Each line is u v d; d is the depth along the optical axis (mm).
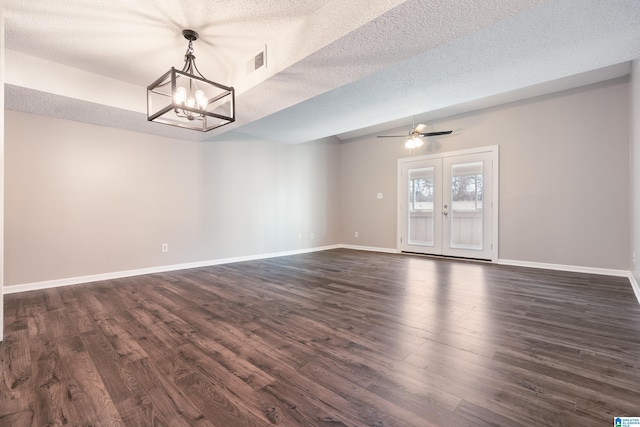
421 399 1487
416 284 3762
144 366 1818
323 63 2600
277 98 3367
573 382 1618
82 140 3975
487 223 5207
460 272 4430
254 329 2383
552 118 4535
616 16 2186
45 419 1353
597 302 2977
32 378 1688
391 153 6523
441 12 1931
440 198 5789
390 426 1302
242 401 1480
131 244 4379
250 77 3102
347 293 3393
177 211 4836
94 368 1796
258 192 5875
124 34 2635
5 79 2826
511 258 4957
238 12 2383
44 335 2275
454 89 3562
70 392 1557
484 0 1817
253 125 4992
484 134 5199
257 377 1695
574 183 4367
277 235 6184
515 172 4887
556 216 4520
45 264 3711
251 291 3500
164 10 2328
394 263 5223
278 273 4484
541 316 2609
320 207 7035
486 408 1413
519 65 2975
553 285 3639
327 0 2258
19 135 3547
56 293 3449
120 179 4281
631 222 3877
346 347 2061
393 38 2230
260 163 5918
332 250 6965
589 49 2670
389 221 6594
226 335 2270
